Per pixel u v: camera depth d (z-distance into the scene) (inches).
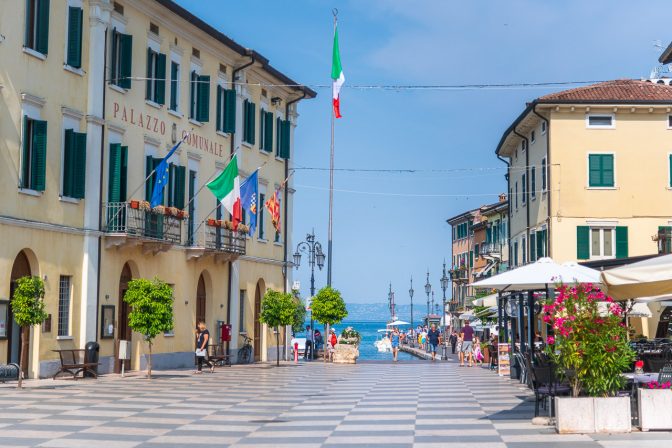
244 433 605.0
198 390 989.2
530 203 2140.7
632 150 1945.1
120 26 1288.1
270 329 1876.2
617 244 1934.1
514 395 924.6
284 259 1964.8
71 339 1169.4
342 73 1539.1
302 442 558.9
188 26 1478.8
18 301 946.1
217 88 1617.9
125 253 1293.1
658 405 587.8
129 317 1150.3
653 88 2007.9
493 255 3093.0
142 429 621.6
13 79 1064.8
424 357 2561.5
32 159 1103.0
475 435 584.1
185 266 1494.8
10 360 1074.7
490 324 2055.9
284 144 1946.4
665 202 1940.2
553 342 609.3
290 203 1995.6
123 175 1280.8
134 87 1328.7
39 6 1112.8
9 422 649.6
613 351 583.5
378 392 983.6
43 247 1114.1
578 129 1950.1
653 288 627.2
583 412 583.5
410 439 568.7
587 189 1943.9
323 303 1899.6
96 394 902.4
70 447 530.6
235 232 1643.7
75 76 1187.3
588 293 603.2
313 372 1433.3
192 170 1526.8
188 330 1504.7
